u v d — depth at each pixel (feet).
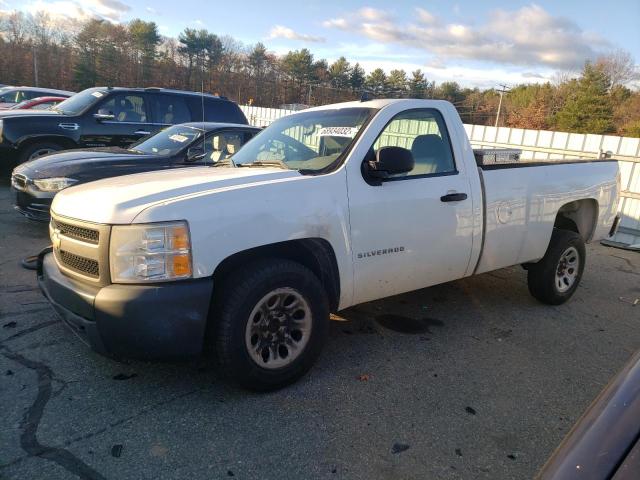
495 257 14.80
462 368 12.45
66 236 10.53
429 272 13.32
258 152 14.08
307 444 9.14
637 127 152.76
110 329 9.22
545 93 208.85
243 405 10.27
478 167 14.24
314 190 10.98
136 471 8.23
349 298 11.94
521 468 8.83
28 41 223.71
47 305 14.61
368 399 10.76
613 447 4.28
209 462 8.54
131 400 10.23
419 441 9.42
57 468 8.18
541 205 15.66
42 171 21.07
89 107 30.71
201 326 9.50
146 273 9.23
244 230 9.91
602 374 12.59
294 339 11.07
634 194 30.66
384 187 12.09
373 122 12.42
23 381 10.68
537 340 14.48
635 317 17.02
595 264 24.70
